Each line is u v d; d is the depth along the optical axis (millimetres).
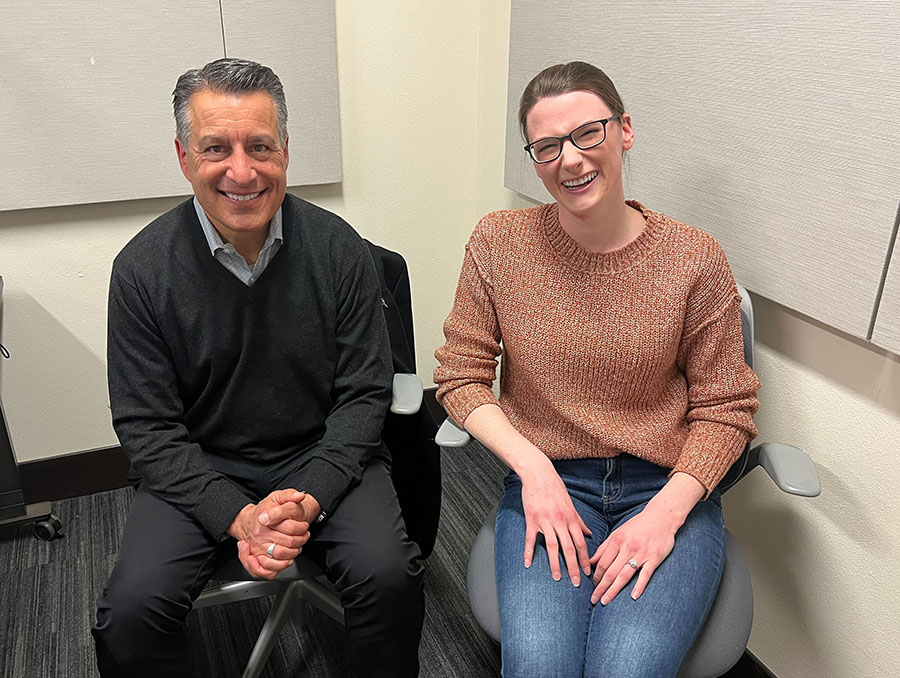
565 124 1224
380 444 1635
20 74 1864
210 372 1476
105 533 2152
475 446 2557
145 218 2139
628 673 1095
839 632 1422
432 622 1832
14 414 2180
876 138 1134
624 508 1379
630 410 1381
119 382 1438
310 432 1585
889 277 1153
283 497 1344
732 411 1331
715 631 1202
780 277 1358
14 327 2102
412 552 1425
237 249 1444
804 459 1310
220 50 2008
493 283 1402
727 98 1389
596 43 1711
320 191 2297
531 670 1124
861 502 1327
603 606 1193
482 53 2283
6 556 2062
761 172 1350
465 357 1453
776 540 1540
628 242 1319
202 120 1308
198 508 1375
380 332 1548
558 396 1383
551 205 1396
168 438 1433
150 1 1903
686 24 1448
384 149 2318
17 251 2039
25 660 1732
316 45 2094
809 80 1224
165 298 1411
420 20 2217
